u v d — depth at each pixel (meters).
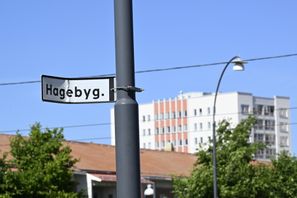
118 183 10.67
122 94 10.77
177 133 192.75
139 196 10.66
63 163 36.62
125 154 10.67
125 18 10.78
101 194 51.06
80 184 48.16
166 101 195.88
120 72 10.77
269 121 189.75
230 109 184.00
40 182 35.62
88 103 11.07
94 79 11.09
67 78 11.09
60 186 36.56
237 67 35.59
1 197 34.03
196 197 46.53
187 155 63.81
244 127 48.59
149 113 199.25
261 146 49.25
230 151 47.22
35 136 37.25
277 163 51.62
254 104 187.38
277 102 192.62
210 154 47.53
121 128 10.71
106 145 57.25
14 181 35.25
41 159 36.72
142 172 54.34
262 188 47.28
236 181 46.78
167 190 55.75
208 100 187.25
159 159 60.12
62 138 37.88
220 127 48.19
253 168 47.69
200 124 187.88
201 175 46.38
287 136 193.88
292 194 50.72
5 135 48.94
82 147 54.78
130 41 10.80
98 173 49.28
